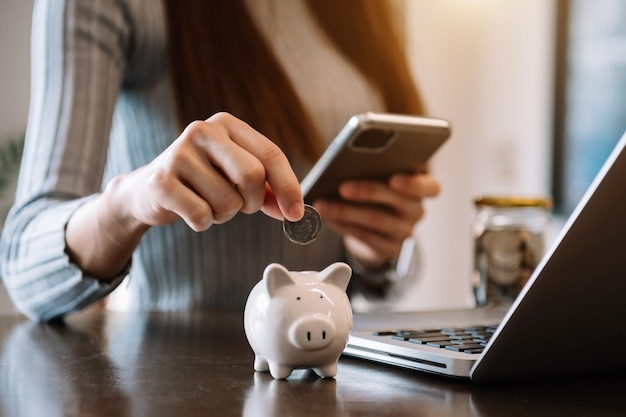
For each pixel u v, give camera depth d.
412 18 3.05
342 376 0.56
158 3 1.11
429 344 0.59
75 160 0.96
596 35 2.57
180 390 0.50
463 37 3.05
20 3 2.58
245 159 0.59
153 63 1.14
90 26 1.01
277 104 1.18
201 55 1.14
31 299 0.90
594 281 0.49
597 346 0.55
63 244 0.84
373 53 1.33
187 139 0.62
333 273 0.56
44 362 0.61
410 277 1.45
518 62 2.88
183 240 1.21
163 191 0.62
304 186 1.04
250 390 0.51
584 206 0.44
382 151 0.99
